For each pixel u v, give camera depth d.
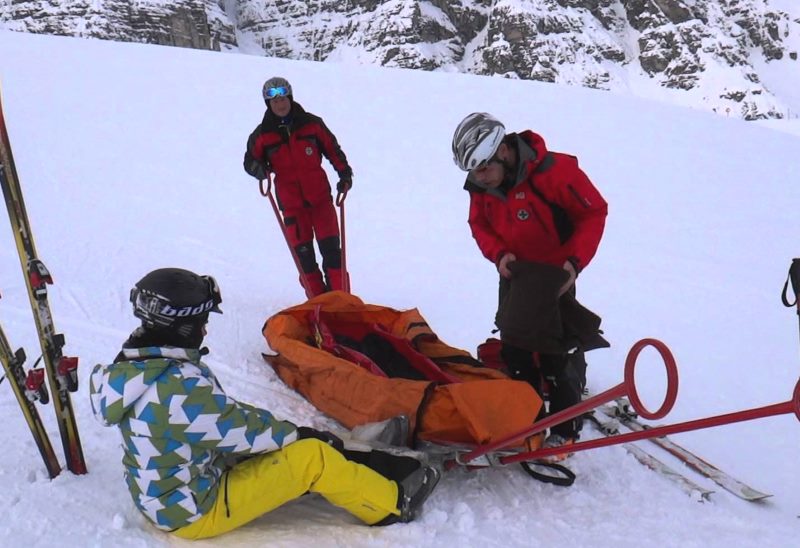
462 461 2.72
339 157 4.77
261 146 4.62
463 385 2.88
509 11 114.06
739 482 3.06
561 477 2.93
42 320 2.35
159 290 2.09
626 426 3.57
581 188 2.99
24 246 2.27
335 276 4.71
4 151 2.20
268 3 130.25
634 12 117.56
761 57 118.25
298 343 3.46
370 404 3.03
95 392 2.20
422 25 118.50
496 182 3.00
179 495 2.18
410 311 3.86
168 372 2.12
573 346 3.07
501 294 3.38
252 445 2.24
